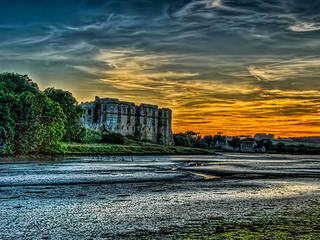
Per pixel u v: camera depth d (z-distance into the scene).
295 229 12.83
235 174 37.34
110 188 23.14
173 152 126.12
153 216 14.69
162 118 190.12
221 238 11.62
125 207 16.48
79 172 35.03
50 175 31.00
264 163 68.56
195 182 27.70
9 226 12.70
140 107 175.62
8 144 53.41
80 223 13.34
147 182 27.23
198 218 14.41
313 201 19.02
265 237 11.78
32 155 62.19
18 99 56.28
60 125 67.19
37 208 15.88
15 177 28.66
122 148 104.25
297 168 51.59
